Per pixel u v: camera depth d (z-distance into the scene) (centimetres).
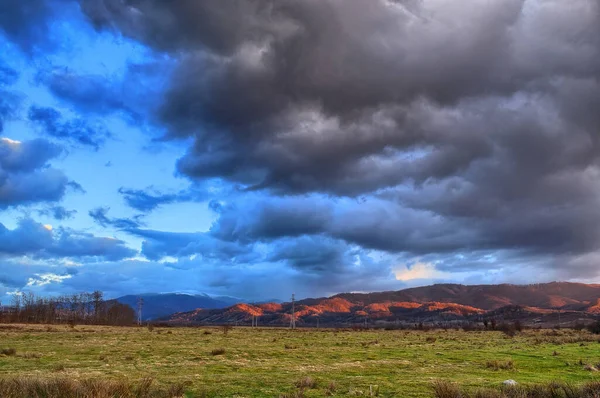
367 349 5116
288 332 11638
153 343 5828
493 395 1831
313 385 2342
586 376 2808
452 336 9025
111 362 3503
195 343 5947
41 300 17988
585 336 7469
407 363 3594
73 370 2956
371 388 2252
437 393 1933
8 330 9000
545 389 1944
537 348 5241
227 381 2525
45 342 5759
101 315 19312
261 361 3716
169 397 1914
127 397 1762
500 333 10656
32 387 1762
